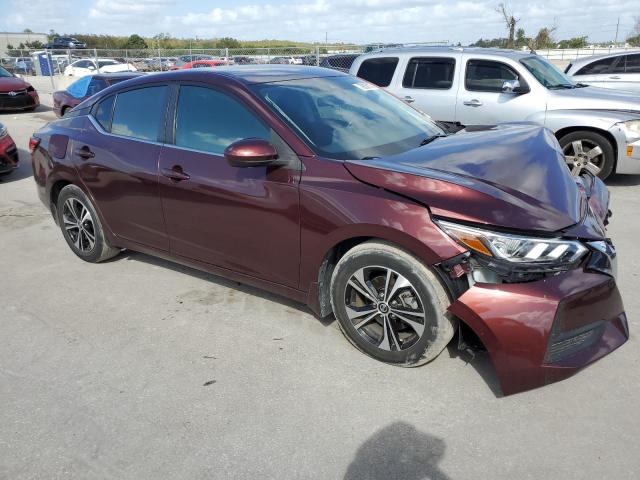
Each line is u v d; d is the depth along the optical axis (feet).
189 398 9.18
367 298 9.66
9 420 8.81
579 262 8.22
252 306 12.37
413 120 12.72
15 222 19.76
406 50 25.89
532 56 24.58
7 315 12.48
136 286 13.78
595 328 8.50
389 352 9.68
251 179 10.53
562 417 8.32
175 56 67.82
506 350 8.08
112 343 11.05
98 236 14.58
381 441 8.00
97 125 14.01
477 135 11.90
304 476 7.43
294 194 9.94
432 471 7.41
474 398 8.83
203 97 11.68
